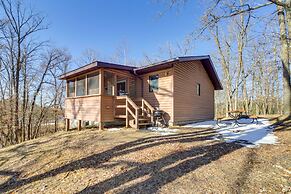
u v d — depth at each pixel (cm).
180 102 1010
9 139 1468
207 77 1398
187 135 682
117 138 673
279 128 730
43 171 468
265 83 2247
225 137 629
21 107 1612
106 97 902
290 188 279
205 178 327
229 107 1898
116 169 404
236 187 291
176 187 304
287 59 895
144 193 295
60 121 1989
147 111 1020
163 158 434
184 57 927
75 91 1098
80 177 396
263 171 341
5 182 446
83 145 622
